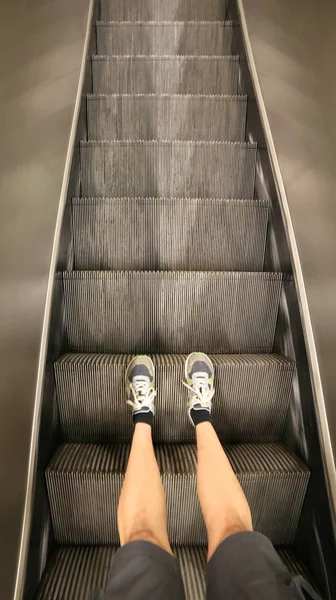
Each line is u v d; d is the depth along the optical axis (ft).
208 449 3.78
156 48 7.61
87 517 3.89
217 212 5.15
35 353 3.55
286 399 4.38
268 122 5.41
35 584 3.39
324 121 4.28
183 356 4.55
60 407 4.28
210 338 4.75
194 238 5.21
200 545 3.99
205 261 5.26
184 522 3.96
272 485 3.88
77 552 3.86
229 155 5.80
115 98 6.32
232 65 7.03
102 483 3.78
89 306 4.59
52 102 4.75
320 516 3.51
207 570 2.89
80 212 5.05
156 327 4.69
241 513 3.28
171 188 5.91
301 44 5.19
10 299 3.26
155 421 4.38
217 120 6.51
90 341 4.69
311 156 4.36
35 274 3.72
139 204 5.09
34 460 3.32
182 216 5.14
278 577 2.63
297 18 5.53
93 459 3.98
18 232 3.54
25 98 4.11
